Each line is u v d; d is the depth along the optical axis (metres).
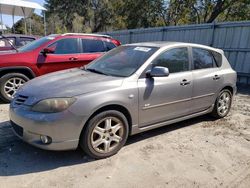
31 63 6.42
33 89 3.72
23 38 10.49
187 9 27.23
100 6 42.72
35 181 3.20
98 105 3.53
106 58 4.84
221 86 5.47
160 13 29.28
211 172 3.56
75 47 7.21
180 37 12.63
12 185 3.11
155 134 4.75
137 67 4.17
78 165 3.58
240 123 5.54
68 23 45.78
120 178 3.32
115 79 3.92
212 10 25.75
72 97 3.42
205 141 4.54
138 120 4.08
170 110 4.52
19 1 13.34
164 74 4.02
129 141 4.40
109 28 42.31
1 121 5.09
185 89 4.68
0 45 9.88
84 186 3.13
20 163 3.59
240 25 10.33
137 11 29.55
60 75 4.32
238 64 10.61
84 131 3.54
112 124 3.81
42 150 3.95
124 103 3.81
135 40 15.12
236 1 23.75
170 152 4.07
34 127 3.36
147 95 4.09
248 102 7.43
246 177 3.48
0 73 6.24
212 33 11.29
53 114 3.33
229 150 4.24
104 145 3.75
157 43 4.82
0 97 6.29
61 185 3.14
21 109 3.54
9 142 4.18
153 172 3.48
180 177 3.40
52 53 6.77
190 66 4.90
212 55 5.48
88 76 4.11
